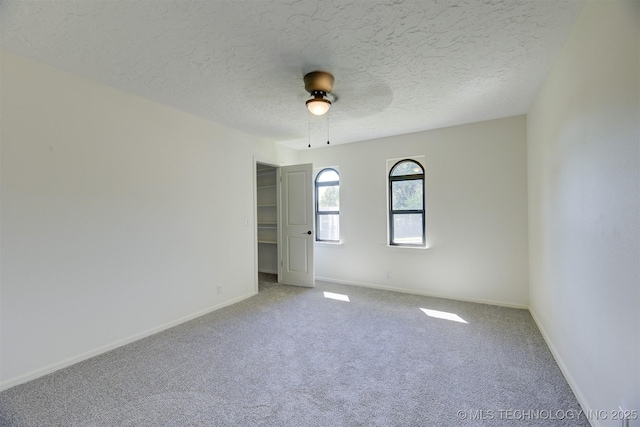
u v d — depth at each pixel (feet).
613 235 4.45
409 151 13.84
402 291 14.17
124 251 8.75
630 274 3.99
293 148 16.96
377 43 6.48
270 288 15.02
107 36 6.07
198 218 11.14
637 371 3.83
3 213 6.49
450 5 5.28
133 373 7.08
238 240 12.99
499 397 6.06
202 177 11.35
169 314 9.98
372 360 7.63
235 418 5.54
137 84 8.38
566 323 6.68
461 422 5.36
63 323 7.40
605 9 4.63
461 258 12.74
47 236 7.16
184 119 10.68
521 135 11.50
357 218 15.42
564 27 5.99
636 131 3.81
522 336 8.96
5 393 6.29
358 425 5.33
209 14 5.42
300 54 6.90
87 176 7.93
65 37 6.08
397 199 14.55
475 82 8.50
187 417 5.57
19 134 6.73
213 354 8.02
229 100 9.66
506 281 11.85
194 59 7.06
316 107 8.14
